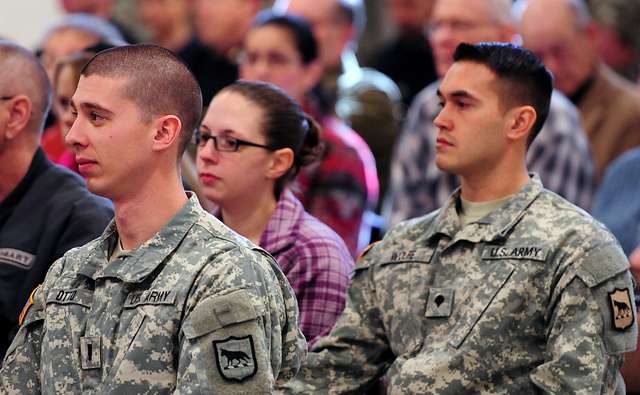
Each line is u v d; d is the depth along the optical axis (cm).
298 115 968
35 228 924
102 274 697
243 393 657
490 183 862
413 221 893
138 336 671
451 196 877
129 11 1806
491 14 1292
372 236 1299
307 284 941
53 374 696
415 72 1689
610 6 1469
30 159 945
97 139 689
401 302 856
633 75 1481
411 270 861
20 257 916
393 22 1709
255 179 952
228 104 952
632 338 810
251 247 702
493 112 857
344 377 877
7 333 911
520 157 867
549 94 881
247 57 1317
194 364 656
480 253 835
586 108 1369
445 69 1302
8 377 729
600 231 820
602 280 801
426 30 1684
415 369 819
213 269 675
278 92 970
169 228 696
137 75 695
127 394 665
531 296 811
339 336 879
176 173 709
